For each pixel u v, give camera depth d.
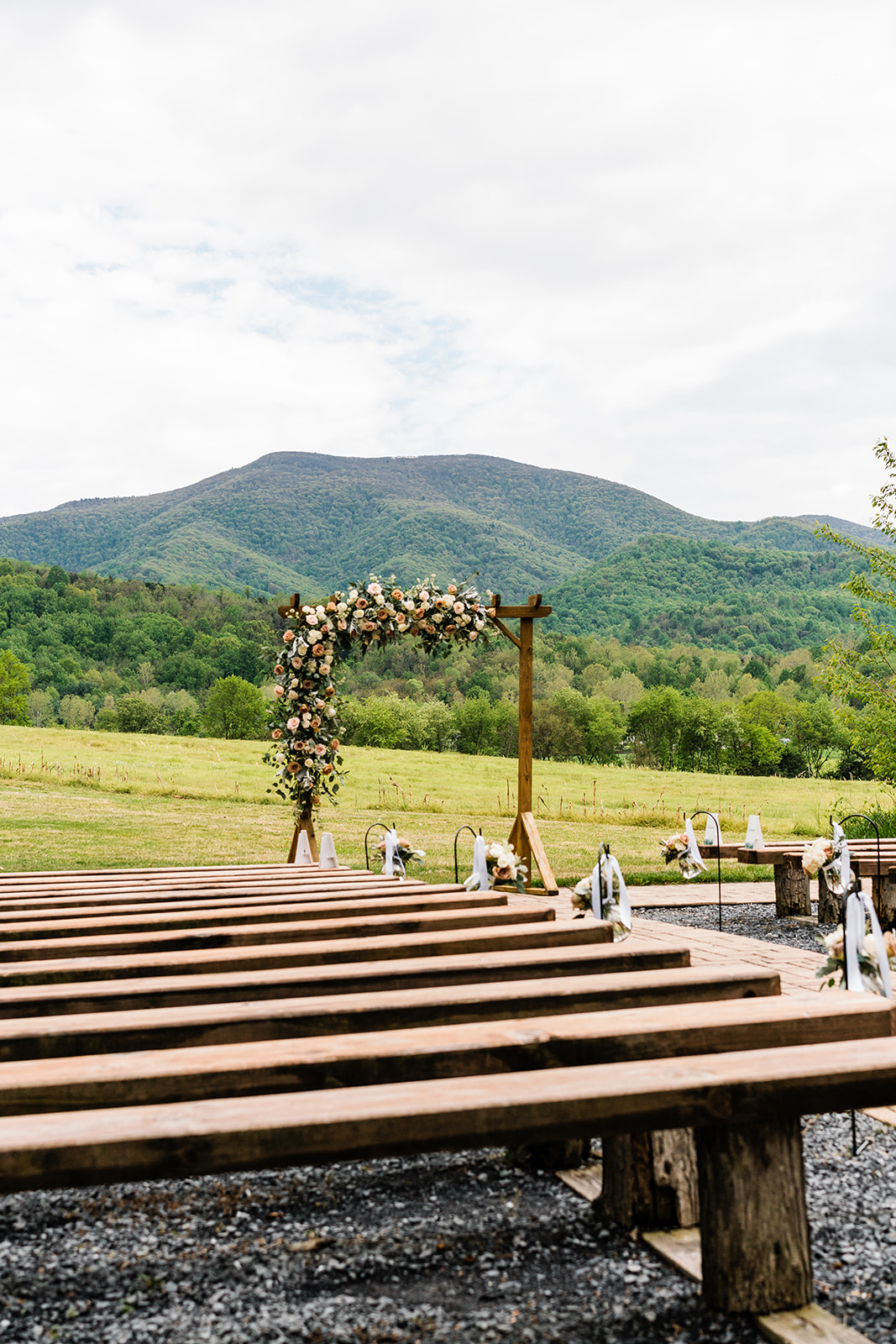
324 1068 2.11
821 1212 2.72
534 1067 2.22
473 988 2.83
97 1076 2.01
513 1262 2.42
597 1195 2.82
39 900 5.10
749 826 8.91
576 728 67.44
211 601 109.00
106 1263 2.43
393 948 3.57
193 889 5.82
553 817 21.72
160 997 2.90
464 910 4.52
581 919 4.10
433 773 38.19
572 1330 2.09
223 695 67.75
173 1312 2.17
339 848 14.88
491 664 85.75
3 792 21.55
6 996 2.82
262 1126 1.73
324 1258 2.44
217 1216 2.72
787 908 8.82
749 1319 2.12
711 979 2.92
